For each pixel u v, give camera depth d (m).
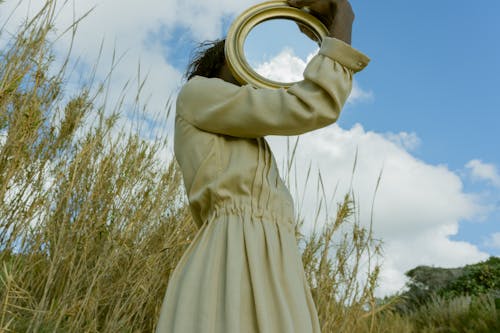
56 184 2.13
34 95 1.91
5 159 1.90
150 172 2.65
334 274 2.68
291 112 1.07
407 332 6.05
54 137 2.22
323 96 1.08
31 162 2.05
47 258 2.14
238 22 1.32
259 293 0.96
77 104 2.33
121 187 2.41
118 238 2.27
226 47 1.29
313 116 1.07
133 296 2.25
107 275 2.18
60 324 1.99
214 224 1.07
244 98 1.12
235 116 1.12
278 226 1.09
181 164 1.20
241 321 0.94
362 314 2.73
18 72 1.79
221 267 1.01
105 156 2.38
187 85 1.23
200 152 1.14
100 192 2.34
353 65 1.12
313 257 2.74
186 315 0.96
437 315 8.51
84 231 2.12
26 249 2.03
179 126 1.22
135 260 2.22
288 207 1.14
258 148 1.15
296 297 0.99
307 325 0.97
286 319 0.94
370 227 2.73
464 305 8.59
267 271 1.01
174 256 2.57
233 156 1.13
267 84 1.26
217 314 0.95
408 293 11.14
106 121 2.47
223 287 0.98
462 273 11.94
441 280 11.85
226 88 1.16
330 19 1.35
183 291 0.98
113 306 2.35
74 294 2.04
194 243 1.09
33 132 1.93
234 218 1.06
